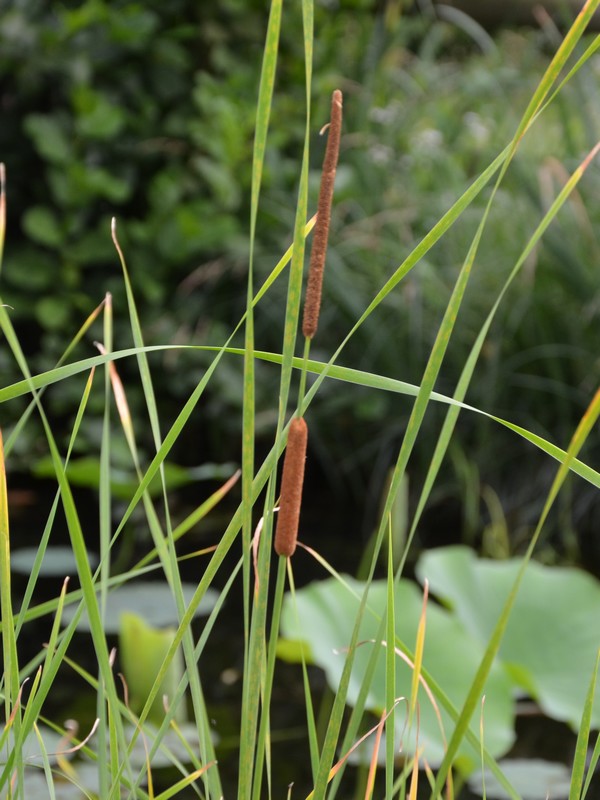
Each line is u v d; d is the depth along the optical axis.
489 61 5.88
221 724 2.40
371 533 4.04
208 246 4.54
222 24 4.84
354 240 4.64
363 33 5.41
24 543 3.67
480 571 2.90
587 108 4.69
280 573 1.04
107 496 1.23
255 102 4.88
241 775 1.04
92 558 3.55
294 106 5.06
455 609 2.75
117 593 3.16
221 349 1.06
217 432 4.64
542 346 4.38
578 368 4.40
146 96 4.65
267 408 4.57
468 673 2.31
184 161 4.75
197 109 4.73
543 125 5.38
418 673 1.14
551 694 2.40
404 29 5.56
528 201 4.65
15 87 4.54
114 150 4.58
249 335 0.99
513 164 4.56
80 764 2.08
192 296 4.70
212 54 4.79
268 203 4.79
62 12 4.44
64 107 4.55
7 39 4.34
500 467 4.43
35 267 4.47
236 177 4.72
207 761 1.12
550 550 4.00
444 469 4.46
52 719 2.35
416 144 5.32
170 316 4.58
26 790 1.92
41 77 4.45
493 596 2.80
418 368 4.51
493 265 4.55
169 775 2.11
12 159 4.57
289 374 1.00
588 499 4.23
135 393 4.55
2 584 1.05
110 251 4.50
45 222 4.39
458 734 0.89
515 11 5.46
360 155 5.00
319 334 4.66
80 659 2.75
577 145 5.02
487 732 2.16
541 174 4.38
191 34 4.64
